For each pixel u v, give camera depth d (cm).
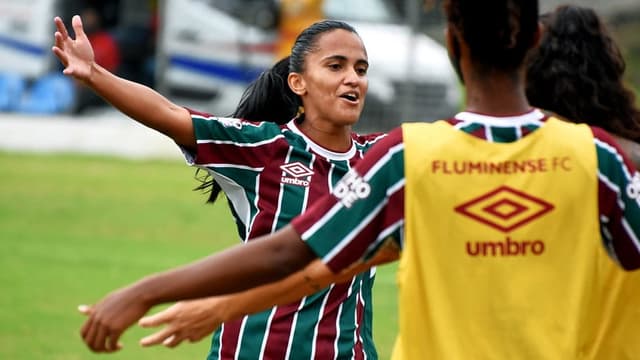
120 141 4047
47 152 3956
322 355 1134
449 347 730
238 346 1139
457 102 3950
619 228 753
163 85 4044
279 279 739
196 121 1095
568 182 736
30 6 4169
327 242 736
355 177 741
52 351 1834
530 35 738
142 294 729
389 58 3953
